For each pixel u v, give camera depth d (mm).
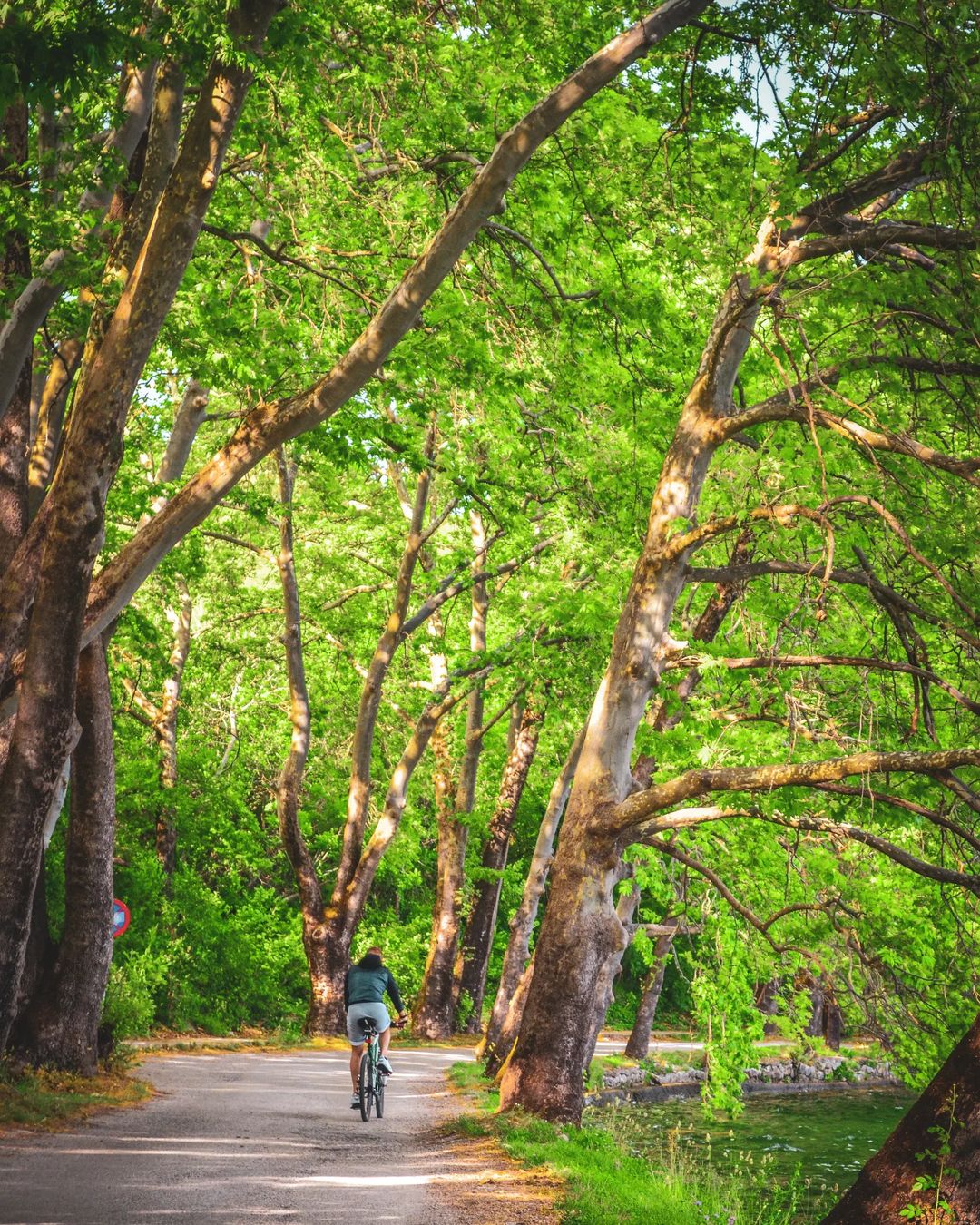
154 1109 14148
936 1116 8344
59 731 12055
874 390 13516
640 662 14789
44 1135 11281
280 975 38281
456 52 15148
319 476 32531
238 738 39219
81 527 11797
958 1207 8117
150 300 11570
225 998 33969
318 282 16688
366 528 35594
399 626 31781
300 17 11281
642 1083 29266
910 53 10352
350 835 33250
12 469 13664
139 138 13312
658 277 17359
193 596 37500
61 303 12469
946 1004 14227
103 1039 16594
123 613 22359
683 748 15266
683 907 19609
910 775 13227
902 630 13312
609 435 18531
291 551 32500
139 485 21031
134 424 22344
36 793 11945
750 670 14648
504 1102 14680
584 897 14688
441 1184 9797
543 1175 10273
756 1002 19234
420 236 16625
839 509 13289
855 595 14508
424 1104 16844
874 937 14711
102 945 15641
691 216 14297
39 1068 14750
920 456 12086
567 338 16594
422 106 14633
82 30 8117
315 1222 7887
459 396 18094
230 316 15648
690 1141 20781
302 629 36594
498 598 32719
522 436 19250
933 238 12758
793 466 13484
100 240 11414
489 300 15680
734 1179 13945
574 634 23047
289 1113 14781
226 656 37250
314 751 41906
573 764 24422
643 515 18484
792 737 13391
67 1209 7832
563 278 17531
